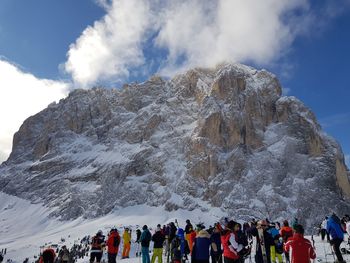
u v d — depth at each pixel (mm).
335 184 150750
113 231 25656
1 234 157750
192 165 162500
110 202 161500
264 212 138750
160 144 187000
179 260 22828
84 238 114125
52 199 184000
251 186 149125
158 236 24375
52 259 18438
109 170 179000
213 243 17047
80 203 166000
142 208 155250
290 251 13281
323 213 137625
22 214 179125
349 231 21172
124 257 35844
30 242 130750
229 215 138875
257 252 18578
